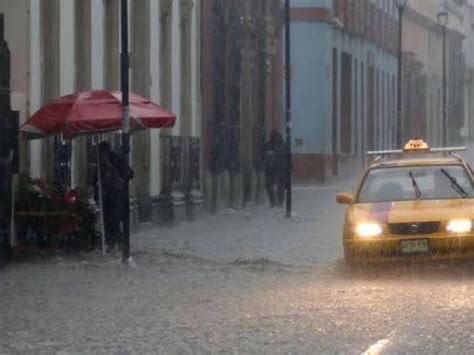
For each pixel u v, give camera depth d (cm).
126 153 3098
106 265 3058
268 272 2944
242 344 1898
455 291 2477
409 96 11144
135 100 3250
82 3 3941
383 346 1844
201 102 5150
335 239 3984
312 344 1878
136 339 1977
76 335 2031
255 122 6153
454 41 13362
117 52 4200
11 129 3184
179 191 4759
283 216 5122
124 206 3116
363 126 9369
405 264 2717
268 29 6350
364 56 9425
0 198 3120
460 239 2672
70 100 3189
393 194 2891
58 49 3678
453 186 2886
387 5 10244
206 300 2430
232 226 4606
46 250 3231
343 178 8656
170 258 3259
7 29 3438
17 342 1972
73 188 3553
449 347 1834
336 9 8394
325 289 2567
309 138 8031
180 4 4869
